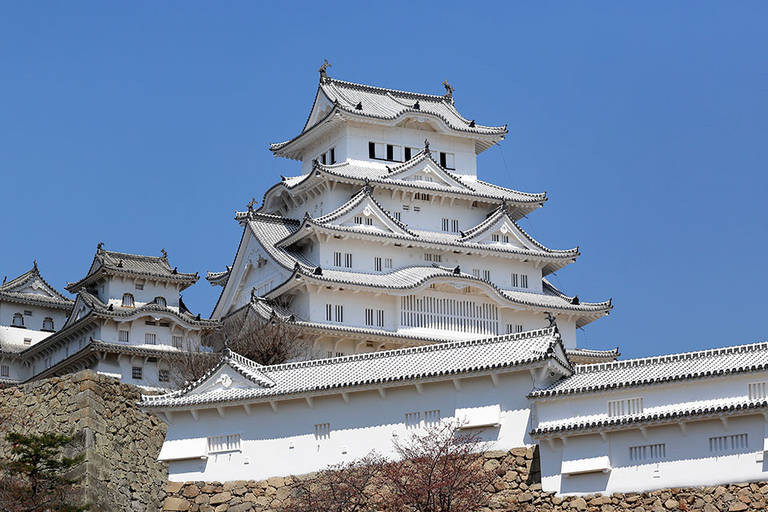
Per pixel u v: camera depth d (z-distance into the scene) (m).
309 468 76.25
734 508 66.19
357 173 122.94
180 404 78.38
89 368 117.69
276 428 77.50
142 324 119.81
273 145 134.25
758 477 66.38
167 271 126.56
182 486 77.69
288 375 79.50
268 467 76.88
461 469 71.31
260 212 131.50
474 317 117.62
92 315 117.50
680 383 69.12
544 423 71.69
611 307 122.12
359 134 126.06
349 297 114.25
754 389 67.94
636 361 72.44
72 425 79.88
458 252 121.00
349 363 78.94
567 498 69.88
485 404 74.06
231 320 115.94
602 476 69.62
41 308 138.25
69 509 70.62
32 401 82.44
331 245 116.50
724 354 70.56
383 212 118.44
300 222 124.19
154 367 118.06
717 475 67.25
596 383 71.31
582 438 70.31
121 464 80.25
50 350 127.50
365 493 72.19
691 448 68.12
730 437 67.44
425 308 116.00
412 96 134.50
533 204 127.12
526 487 71.44
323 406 77.12
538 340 75.44
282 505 75.06
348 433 76.19
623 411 70.31
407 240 118.06
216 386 79.31
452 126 128.38
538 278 124.19
